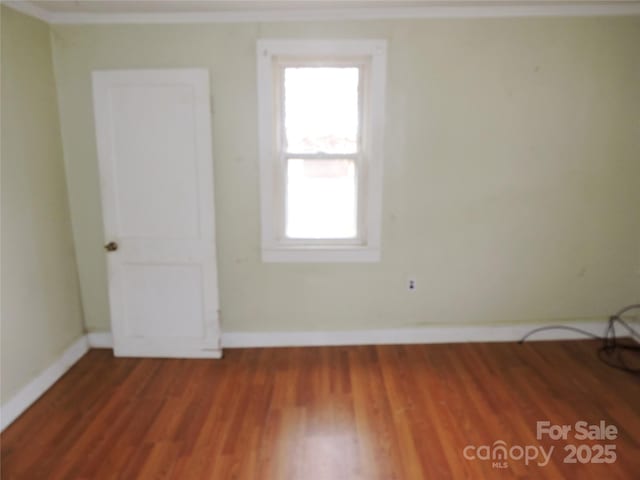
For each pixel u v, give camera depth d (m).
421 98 3.02
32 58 2.72
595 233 3.26
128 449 2.28
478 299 3.34
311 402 2.68
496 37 2.95
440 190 3.16
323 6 2.78
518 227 3.24
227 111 3.01
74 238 3.19
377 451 2.27
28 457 2.23
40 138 2.80
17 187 2.59
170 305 3.17
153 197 3.04
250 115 3.02
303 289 3.29
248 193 3.13
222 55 2.93
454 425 2.46
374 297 3.32
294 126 3.13
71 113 3.02
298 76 3.06
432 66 2.98
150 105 2.92
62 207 3.05
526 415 2.54
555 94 3.04
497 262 3.29
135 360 3.19
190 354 3.22
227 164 3.08
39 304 2.79
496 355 3.22
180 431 2.42
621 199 3.21
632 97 3.06
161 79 2.89
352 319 3.35
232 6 2.74
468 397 2.72
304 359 3.19
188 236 3.08
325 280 3.28
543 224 3.24
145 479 2.08
